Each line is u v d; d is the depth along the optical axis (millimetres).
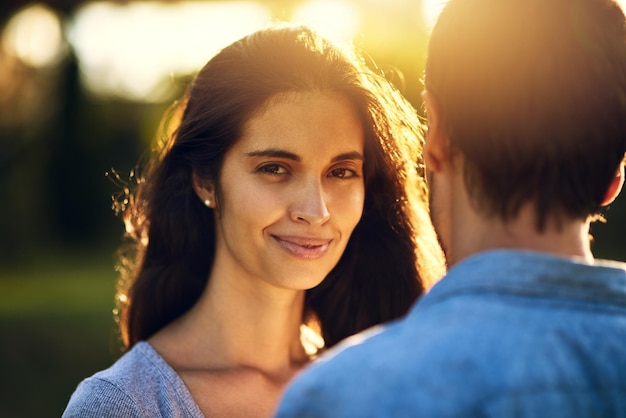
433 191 1493
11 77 13289
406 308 2592
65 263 12492
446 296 1312
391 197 2453
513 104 1322
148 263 2531
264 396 2309
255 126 2195
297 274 2209
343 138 2238
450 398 1183
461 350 1217
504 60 1340
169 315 2527
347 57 2303
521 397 1190
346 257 2543
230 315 2338
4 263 12445
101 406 2158
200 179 2352
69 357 8031
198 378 2281
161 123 2693
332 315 2594
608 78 1343
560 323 1258
